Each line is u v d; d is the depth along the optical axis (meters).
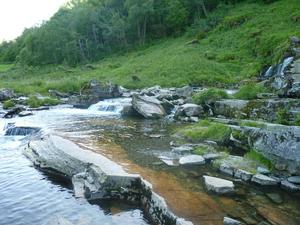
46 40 89.88
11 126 20.09
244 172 10.56
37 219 8.70
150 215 8.75
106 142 15.19
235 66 44.75
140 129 18.30
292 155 10.14
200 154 12.87
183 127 18.17
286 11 57.88
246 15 62.69
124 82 43.19
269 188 9.85
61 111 27.17
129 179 9.89
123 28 83.25
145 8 80.75
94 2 116.06
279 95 16.84
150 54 64.25
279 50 38.47
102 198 9.71
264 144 11.26
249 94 19.28
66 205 9.45
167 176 10.55
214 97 20.33
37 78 61.78
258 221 7.81
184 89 28.89
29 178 11.62
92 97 32.31
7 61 137.12
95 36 87.25
